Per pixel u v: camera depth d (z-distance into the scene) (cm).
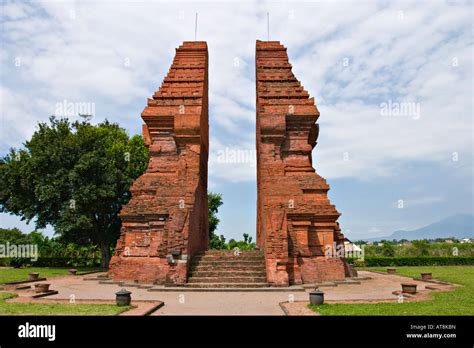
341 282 1942
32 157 3391
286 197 2059
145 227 2072
